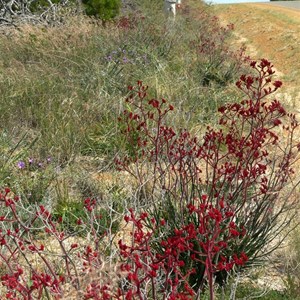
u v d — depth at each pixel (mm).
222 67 12250
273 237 5141
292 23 23344
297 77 13805
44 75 9344
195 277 4602
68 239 5137
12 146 7035
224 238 4586
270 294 4574
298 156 7664
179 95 9273
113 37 12508
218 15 28375
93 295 2990
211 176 6426
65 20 13711
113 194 5840
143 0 21609
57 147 7074
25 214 5285
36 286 3309
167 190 4973
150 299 3867
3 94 8367
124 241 5098
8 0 14789
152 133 7340
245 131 8344
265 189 5082
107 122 7855
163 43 13039
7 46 11219
